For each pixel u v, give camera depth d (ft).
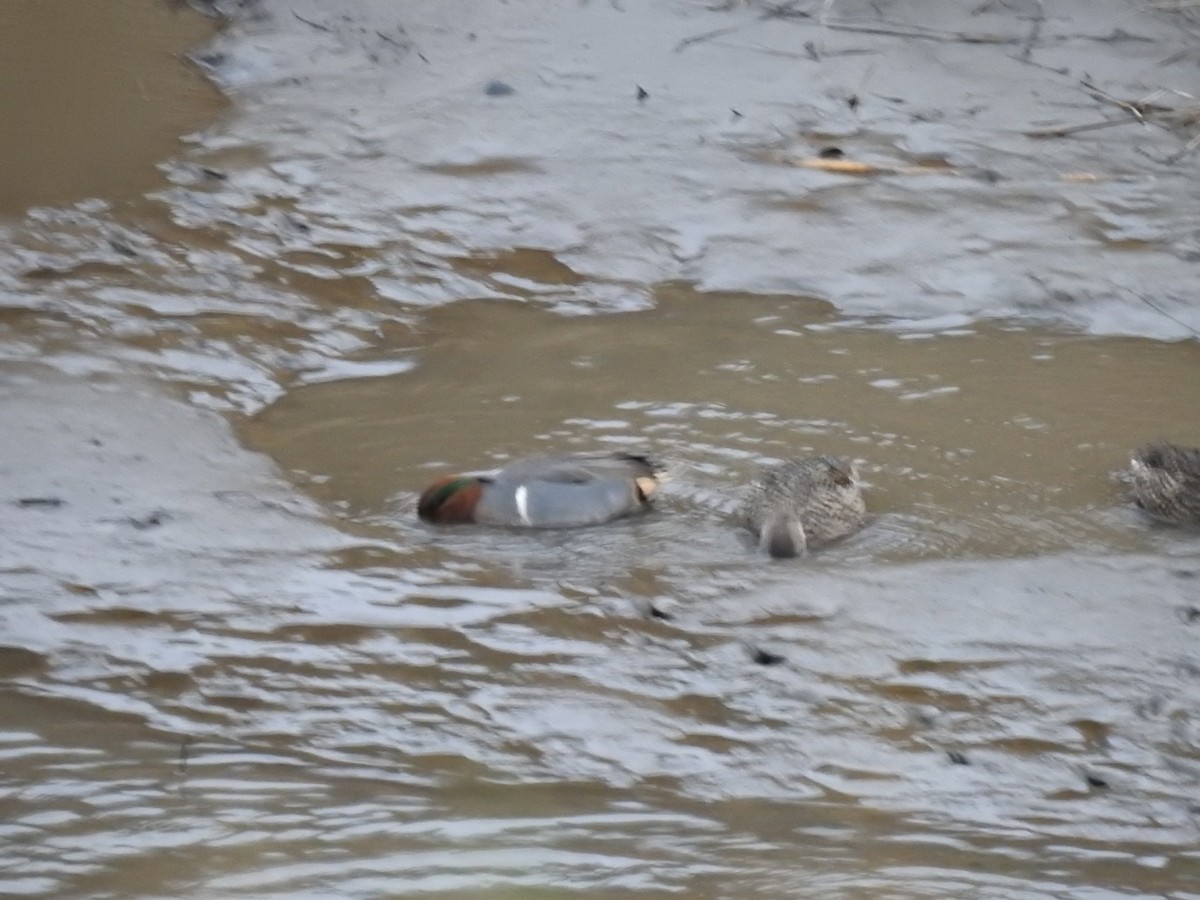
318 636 95.66
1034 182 158.81
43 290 137.18
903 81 177.17
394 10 192.03
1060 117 171.12
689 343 135.44
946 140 166.30
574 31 186.80
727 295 144.05
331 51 184.55
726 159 161.99
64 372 124.88
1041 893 75.97
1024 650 94.27
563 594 99.50
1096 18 188.75
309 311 138.82
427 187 158.20
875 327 139.13
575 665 93.15
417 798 83.41
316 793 83.71
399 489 112.37
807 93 174.50
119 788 83.66
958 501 111.34
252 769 85.46
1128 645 94.89
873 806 82.89
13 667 92.99
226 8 196.13
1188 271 145.38
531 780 84.94
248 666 93.20
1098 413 124.06
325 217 153.07
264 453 116.57
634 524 108.27
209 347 131.44
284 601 98.73
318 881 76.74
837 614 97.50
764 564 102.83
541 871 77.46
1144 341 137.39
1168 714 89.30
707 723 88.74
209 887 76.07
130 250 144.56
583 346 134.92
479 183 158.71
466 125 168.55
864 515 108.99
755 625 96.58
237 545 104.06
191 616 97.25
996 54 182.60
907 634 95.61
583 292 144.46
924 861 78.38
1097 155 163.84
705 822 81.61
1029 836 80.64
